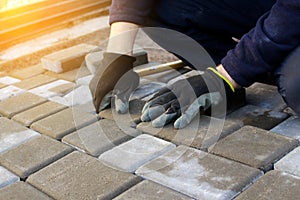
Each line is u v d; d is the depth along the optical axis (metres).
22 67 2.36
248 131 1.36
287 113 1.49
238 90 1.52
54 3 2.97
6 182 1.26
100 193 1.16
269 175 1.15
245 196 1.08
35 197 1.18
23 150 1.41
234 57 1.37
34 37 2.87
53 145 1.42
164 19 1.69
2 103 1.77
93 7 3.21
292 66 1.30
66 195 1.16
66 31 2.94
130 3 1.54
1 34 2.72
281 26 1.25
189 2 1.61
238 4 1.57
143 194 1.14
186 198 1.11
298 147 1.27
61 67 2.06
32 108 1.70
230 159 1.24
